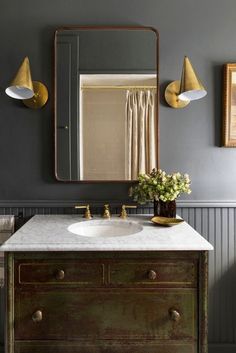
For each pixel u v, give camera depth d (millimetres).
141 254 1139
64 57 1665
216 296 1709
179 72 1691
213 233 1711
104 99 1670
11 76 1684
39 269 1138
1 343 1690
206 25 1696
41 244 1120
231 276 1709
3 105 1683
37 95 1667
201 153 1701
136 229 1418
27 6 1679
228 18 1697
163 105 1693
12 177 1689
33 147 1688
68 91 1664
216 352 1693
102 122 1671
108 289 1144
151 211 1699
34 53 1682
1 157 1687
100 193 1697
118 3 1683
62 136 1668
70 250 1115
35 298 1139
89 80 1667
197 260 1146
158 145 1672
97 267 1139
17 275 1137
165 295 1146
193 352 1149
